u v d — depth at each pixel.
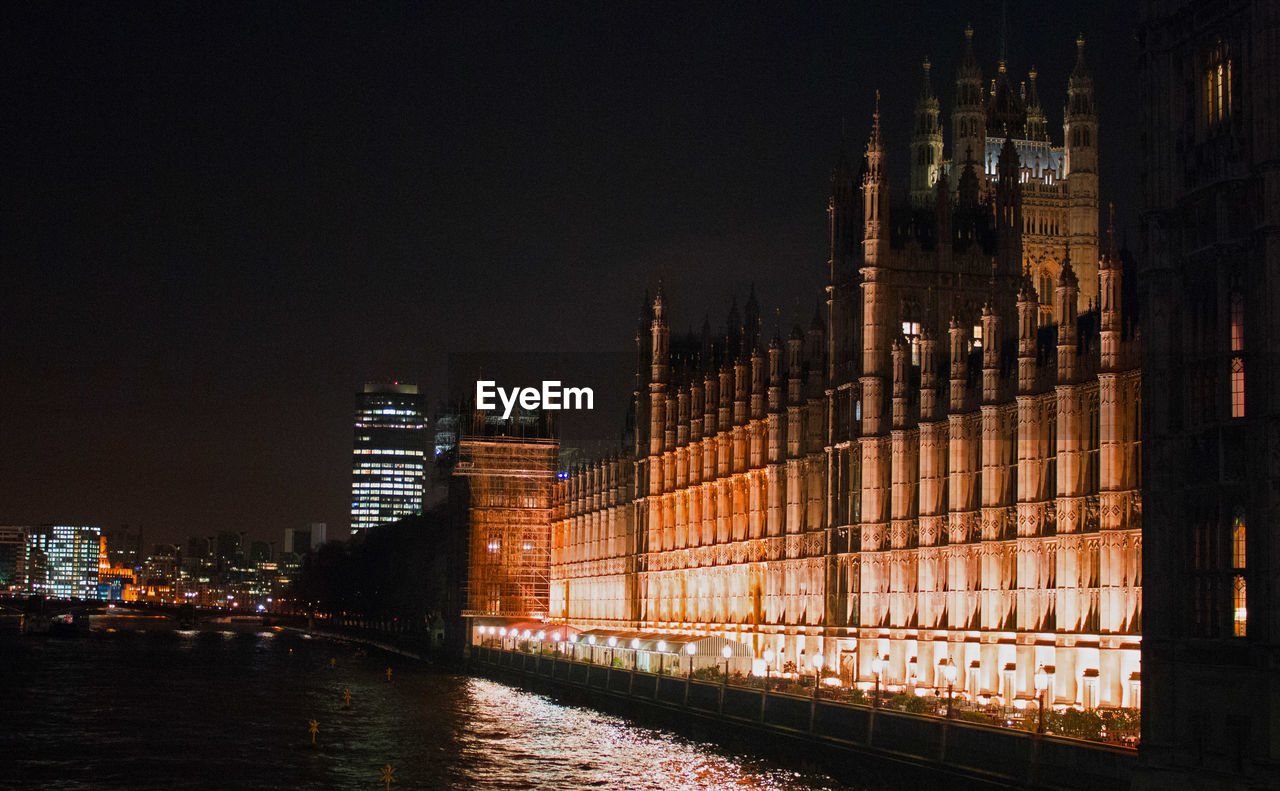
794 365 138.00
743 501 155.25
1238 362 64.06
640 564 187.88
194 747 121.62
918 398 115.38
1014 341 109.69
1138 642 83.62
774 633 139.38
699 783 100.94
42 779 104.00
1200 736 64.06
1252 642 61.78
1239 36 64.81
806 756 102.62
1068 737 75.94
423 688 184.50
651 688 139.00
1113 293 86.94
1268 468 61.22
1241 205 64.06
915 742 88.62
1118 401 86.62
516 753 117.31
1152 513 67.25
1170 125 68.12
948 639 104.75
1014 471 99.25
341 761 113.56
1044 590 93.50
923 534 110.19
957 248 124.81
